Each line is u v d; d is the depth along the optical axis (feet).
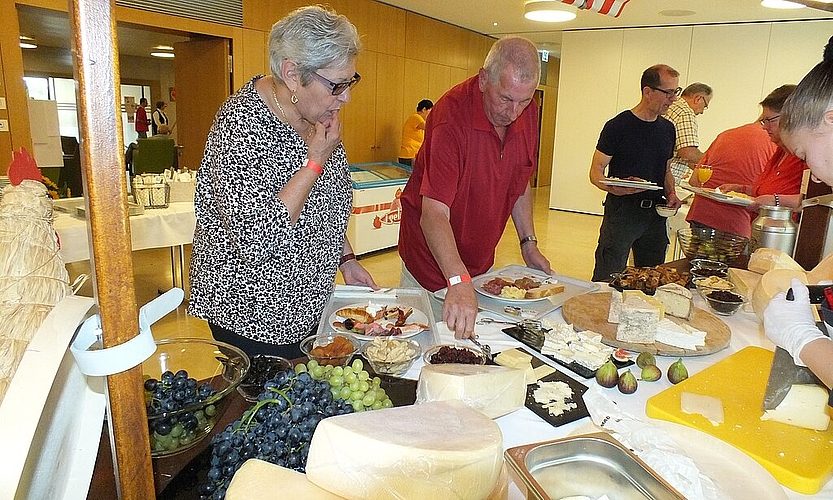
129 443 1.75
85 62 1.44
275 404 2.70
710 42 25.66
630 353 4.61
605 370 3.96
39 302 2.21
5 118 13.06
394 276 17.03
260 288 4.71
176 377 3.07
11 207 2.44
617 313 5.14
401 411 2.38
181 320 11.96
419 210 7.11
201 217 4.71
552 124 40.47
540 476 2.28
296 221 4.58
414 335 4.90
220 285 4.75
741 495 2.68
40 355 1.67
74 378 1.96
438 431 2.22
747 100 25.44
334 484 2.08
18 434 1.54
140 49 28.68
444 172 6.10
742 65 25.22
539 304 5.84
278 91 4.48
